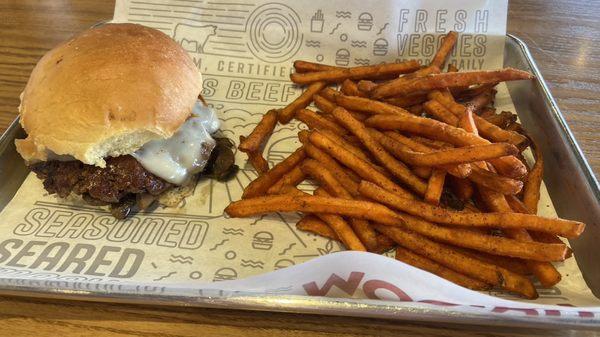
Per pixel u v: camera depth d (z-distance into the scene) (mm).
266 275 177
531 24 355
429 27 310
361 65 321
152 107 220
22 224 236
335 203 215
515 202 221
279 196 226
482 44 307
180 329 188
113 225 238
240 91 311
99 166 226
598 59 322
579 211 220
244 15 316
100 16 373
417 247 210
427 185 223
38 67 239
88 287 181
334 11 312
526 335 182
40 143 222
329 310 171
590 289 203
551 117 253
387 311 168
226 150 266
